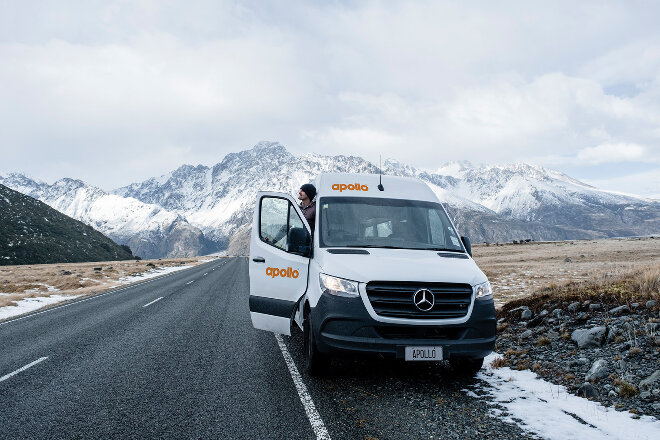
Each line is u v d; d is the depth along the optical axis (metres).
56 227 129.88
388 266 4.88
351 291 4.72
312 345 5.11
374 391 4.83
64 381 5.38
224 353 6.77
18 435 3.75
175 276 29.00
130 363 6.23
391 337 4.63
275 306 5.91
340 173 6.66
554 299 8.21
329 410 4.26
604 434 3.65
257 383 5.16
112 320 10.35
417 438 3.63
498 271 21.41
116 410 4.34
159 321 10.09
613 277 8.95
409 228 5.85
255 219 6.56
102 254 129.25
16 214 124.12
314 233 5.69
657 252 27.70
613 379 4.81
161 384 5.20
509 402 4.48
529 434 3.70
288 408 4.32
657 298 6.75
